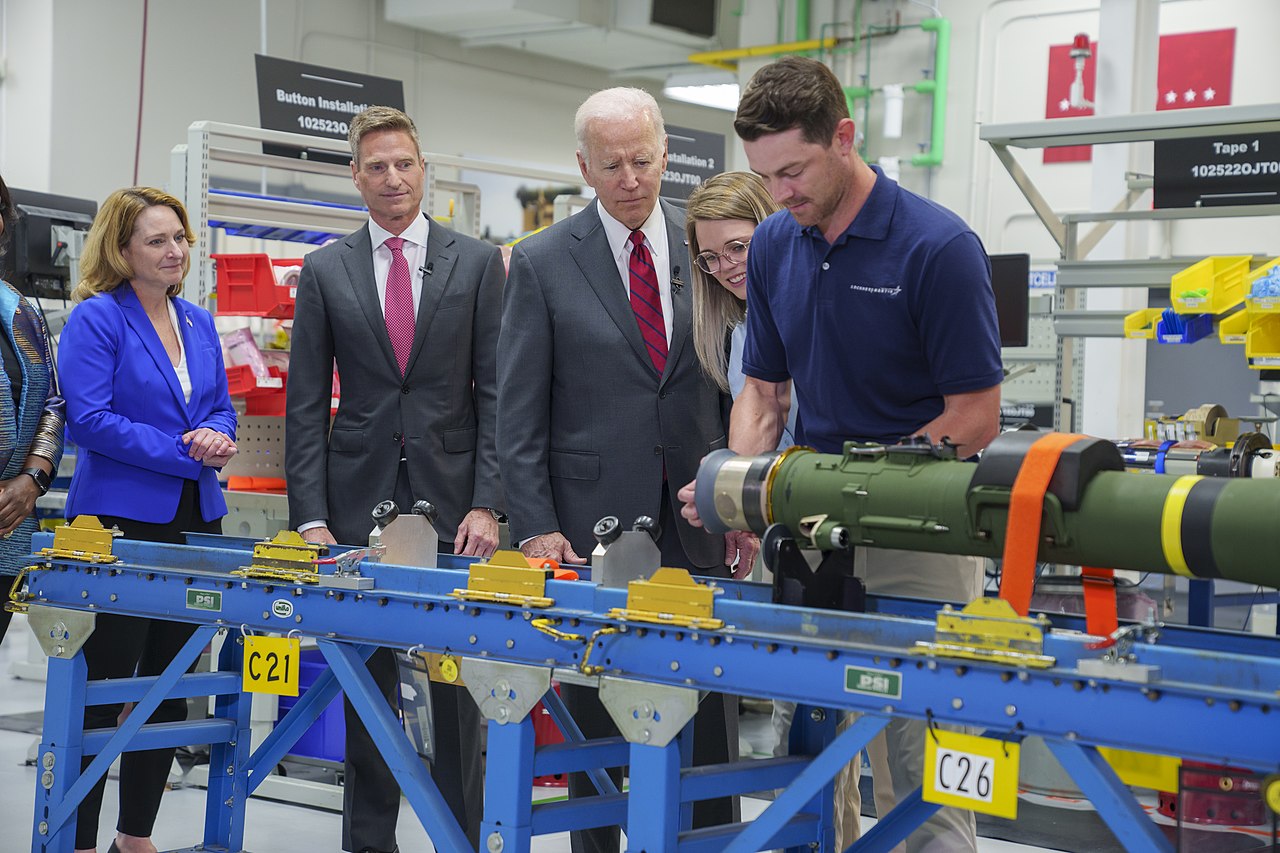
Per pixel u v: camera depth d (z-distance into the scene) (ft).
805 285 7.04
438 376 10.32
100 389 9.93
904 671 5.51
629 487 8.74
